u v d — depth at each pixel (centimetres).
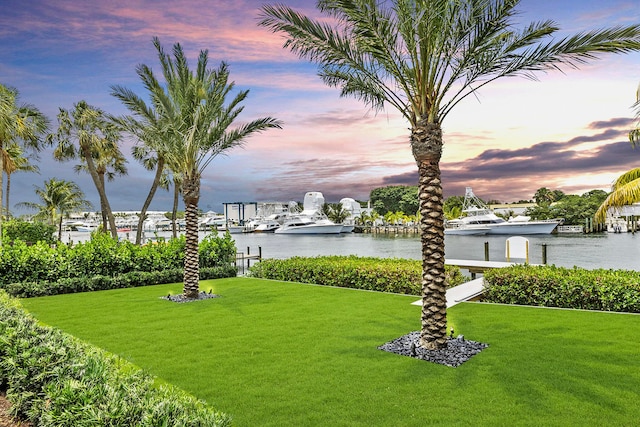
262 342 726
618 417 429
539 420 427
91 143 2627
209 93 1236
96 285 1393
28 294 1263
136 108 1188
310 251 5012
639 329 761
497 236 7019
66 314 990
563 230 7525
